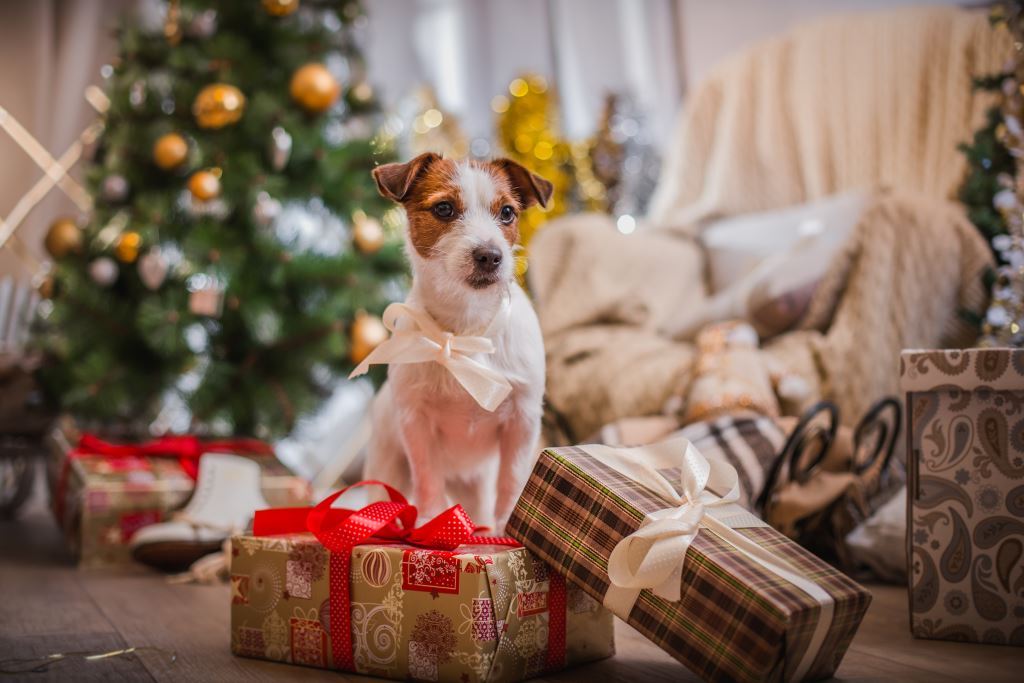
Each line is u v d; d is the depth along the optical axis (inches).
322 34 136.6
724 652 48.8
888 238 116.9
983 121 125.0
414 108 193.6
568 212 170.6
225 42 129.5
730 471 59.2
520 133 172.2
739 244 138.9
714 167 156.9
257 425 132.3
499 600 52.7
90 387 124.2
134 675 57.8
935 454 65.9
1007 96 93.0
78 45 193.5
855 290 117.5
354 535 57.2
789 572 52.4
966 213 114.2
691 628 50.1
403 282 136.4
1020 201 90.5
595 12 194.9
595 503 54.7
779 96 152.6
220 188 124.0
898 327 112.8
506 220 69.4
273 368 133.1
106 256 127.8
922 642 64.3
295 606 59.9
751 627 48.0
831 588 52.0
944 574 64.9
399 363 66.5
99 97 193.0
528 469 69.1
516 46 205.9
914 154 134.6
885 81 140.1
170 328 120.2
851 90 143.7
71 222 133.4
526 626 54.8
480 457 73.1
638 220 172.1
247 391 130.5
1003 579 62.9
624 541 51.6
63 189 189.8
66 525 116.4
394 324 67.9
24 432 147.9
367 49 196.4
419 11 211.6
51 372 137.4
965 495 64.6
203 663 60.9
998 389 63.0
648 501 54.7
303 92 127.3
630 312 139.1
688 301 139.7
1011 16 92.1
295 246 131.0
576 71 197.5
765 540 56.2
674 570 50.7
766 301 124.0
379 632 55.7
